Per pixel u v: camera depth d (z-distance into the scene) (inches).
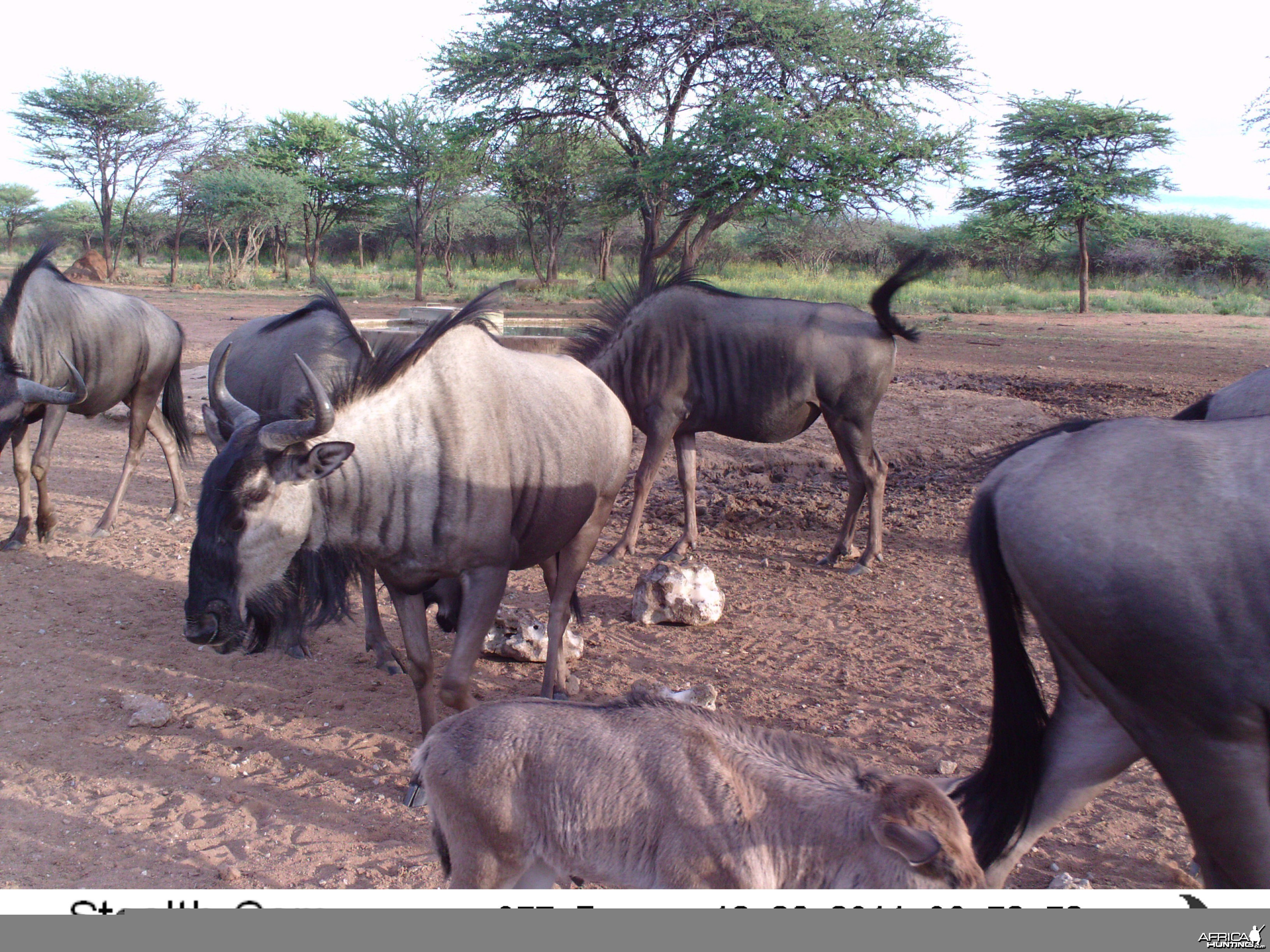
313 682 233.5
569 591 225.9
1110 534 113.2
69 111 1846.7
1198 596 108.1
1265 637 105.7
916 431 514.6
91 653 241.8
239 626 173.0
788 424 313.6
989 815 133.8
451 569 191.2
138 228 2246.6
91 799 175.9
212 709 215.3
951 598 292.7
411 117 1536.7
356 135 1879.9
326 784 185.0
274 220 1815.9
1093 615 114.4
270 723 210.5
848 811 124.6
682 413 316.8
